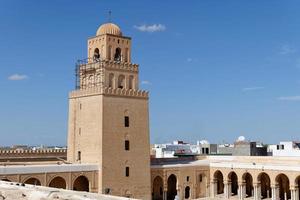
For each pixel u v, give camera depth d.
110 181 67.44
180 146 128.12
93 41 73.50
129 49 74.38
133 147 71.00
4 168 58.94
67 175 64.25
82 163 69.31
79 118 71.56
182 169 81.19
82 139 70.50
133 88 73.50
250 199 81.06
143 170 71.94
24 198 38.66
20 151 74.56
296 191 73.69
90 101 69.81
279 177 78.81
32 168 61.34
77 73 74.25
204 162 87.25
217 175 87.06
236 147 105.00
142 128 72.56
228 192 83.25
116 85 71.19
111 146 68.12
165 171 78.31
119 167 68.81
